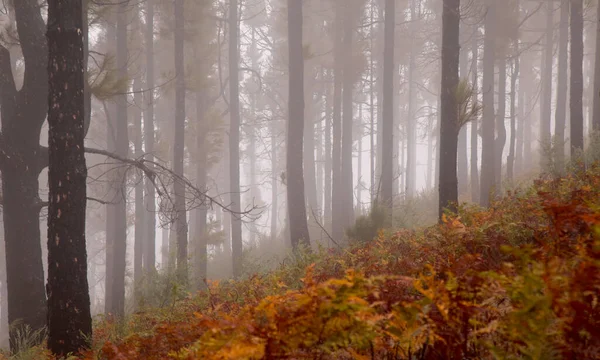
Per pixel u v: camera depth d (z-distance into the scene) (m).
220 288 6.55
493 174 21.66
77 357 6.15
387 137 20.89
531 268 1.97
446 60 10.18
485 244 4.23
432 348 2.21
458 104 10.03
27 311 10.29
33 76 10.43
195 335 3.55
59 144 6.92
